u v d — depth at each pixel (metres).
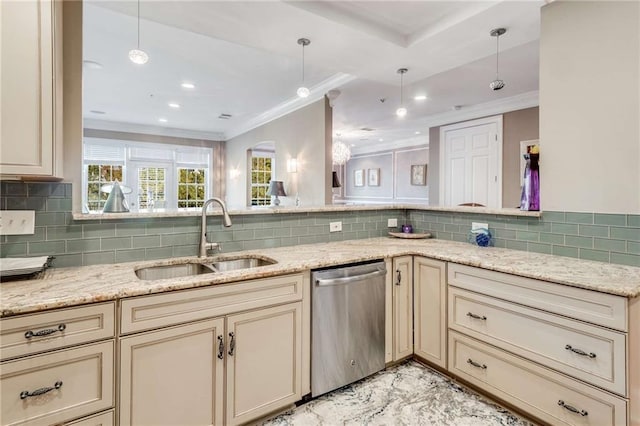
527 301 1.69
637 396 1.40
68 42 1.68
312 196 4.78
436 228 2.86
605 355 1.42
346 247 2.40
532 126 4.74
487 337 1.88
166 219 1.96
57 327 1.21
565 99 1.98
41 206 1.63
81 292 1.29
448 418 1.78
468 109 5.42
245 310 1.63
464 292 2.01
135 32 2.97
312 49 2.71
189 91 4.74
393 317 2.24
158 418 1.42
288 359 1.79
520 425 1.72
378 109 5.40
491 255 2.09
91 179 6.84
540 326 1.64
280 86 4.49
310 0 2.18
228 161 8.14
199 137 7.95
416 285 2.32
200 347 1.51
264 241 2.31
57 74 1.48
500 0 2.06
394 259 2.24
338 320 1.97
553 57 2.03
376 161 9.66
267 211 2.30
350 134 7.71
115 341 1.32
